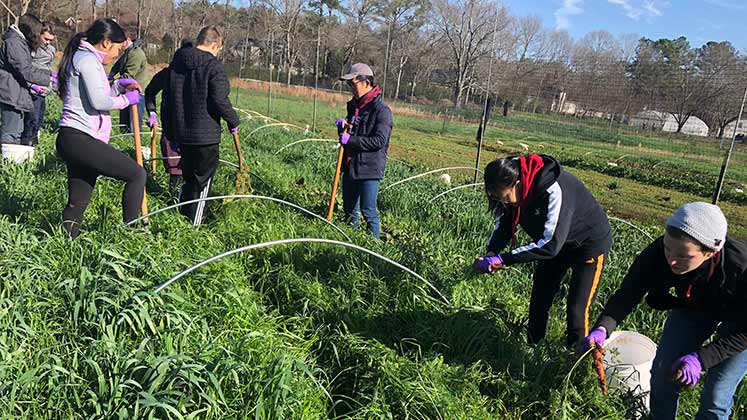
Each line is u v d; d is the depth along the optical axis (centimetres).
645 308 493
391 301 437
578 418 339
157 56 3650
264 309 411
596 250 383
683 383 281
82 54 439
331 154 1116
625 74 2267
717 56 1783
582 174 1612
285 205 663
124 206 484
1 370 277
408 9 5388
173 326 329
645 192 1399
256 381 294
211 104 548
